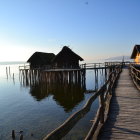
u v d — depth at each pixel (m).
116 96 12.41
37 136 14.12
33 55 46.75
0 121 18.03
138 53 38.91
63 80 39.53
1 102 26.53
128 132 6.44
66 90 34.84
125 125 7.11
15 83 48.53
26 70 46.31
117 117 8.09
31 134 14.45
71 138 12.70
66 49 40.47
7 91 36.25
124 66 45.31
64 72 39.34
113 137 6.06
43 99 27.77
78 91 33.53
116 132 6.46
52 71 40.88
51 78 41.28
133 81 18.92
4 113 20.80
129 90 14.48
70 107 22.59
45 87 39.16
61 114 19.67
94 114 18.14
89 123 15.53
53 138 2.74
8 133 14.90
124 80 20.38
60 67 40.97
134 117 8.05
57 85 40.31
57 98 28.16
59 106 23.20
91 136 5.39
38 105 24.09
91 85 42.00
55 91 34.25
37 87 39.84
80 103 24.48
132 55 42.34
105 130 6.65
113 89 15.00
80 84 38.03
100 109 6.95
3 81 54.72
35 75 45.19
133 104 10.24
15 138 13.88
